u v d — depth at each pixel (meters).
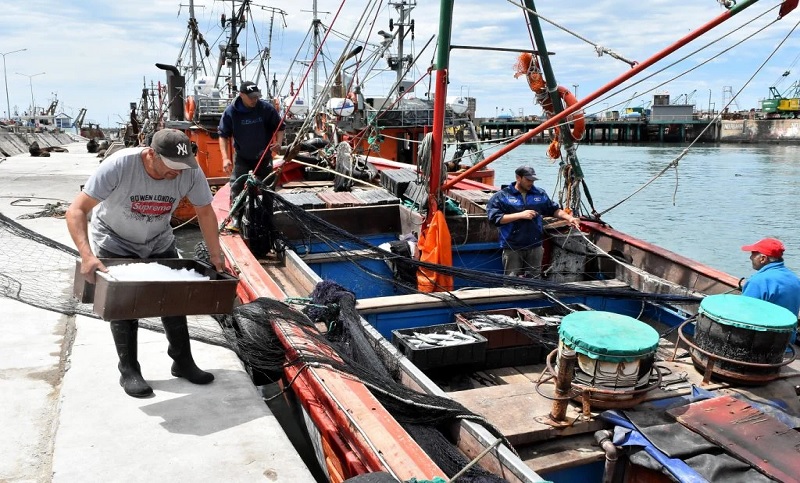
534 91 6.78
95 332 4.76
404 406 3.07
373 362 3.52
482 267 6.74
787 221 18.56
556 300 4.93
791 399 3.57
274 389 5.12
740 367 3.62
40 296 5.55
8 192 13.09
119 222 3.53
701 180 28.14
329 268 6.16
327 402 3.22
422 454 2.58
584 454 3.10
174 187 3.46
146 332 4.77
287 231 6.63
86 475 2.94
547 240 6.43
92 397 3.69
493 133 70.31
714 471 2.79
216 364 4.24
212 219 3.59
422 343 4.02
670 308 5.12
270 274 5.69
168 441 3.26
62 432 3.30
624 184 26.67
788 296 4.14
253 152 6.44
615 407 3.25
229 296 3.42
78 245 3.19
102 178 3.27
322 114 13.93
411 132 14.53
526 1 6.27
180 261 3.73
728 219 18.98
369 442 2.67
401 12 15.47
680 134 67.69
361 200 7.40
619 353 3.11
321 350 3.62
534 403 3.42
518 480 2.63
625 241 6.18
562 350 3.13
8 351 4.39
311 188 9.27
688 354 4.32
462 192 8.02
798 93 70.25
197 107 12.88
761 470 2.78
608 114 73.56
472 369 4.25
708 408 3.25
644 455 2.96
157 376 4.00
